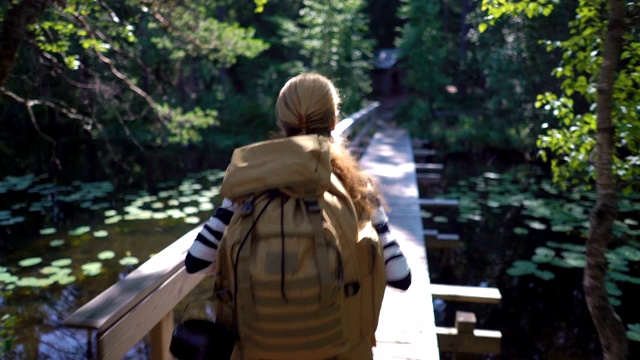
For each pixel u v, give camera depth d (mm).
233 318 1197
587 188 3830
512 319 5457
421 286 4156
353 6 20844
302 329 1111
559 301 5832
